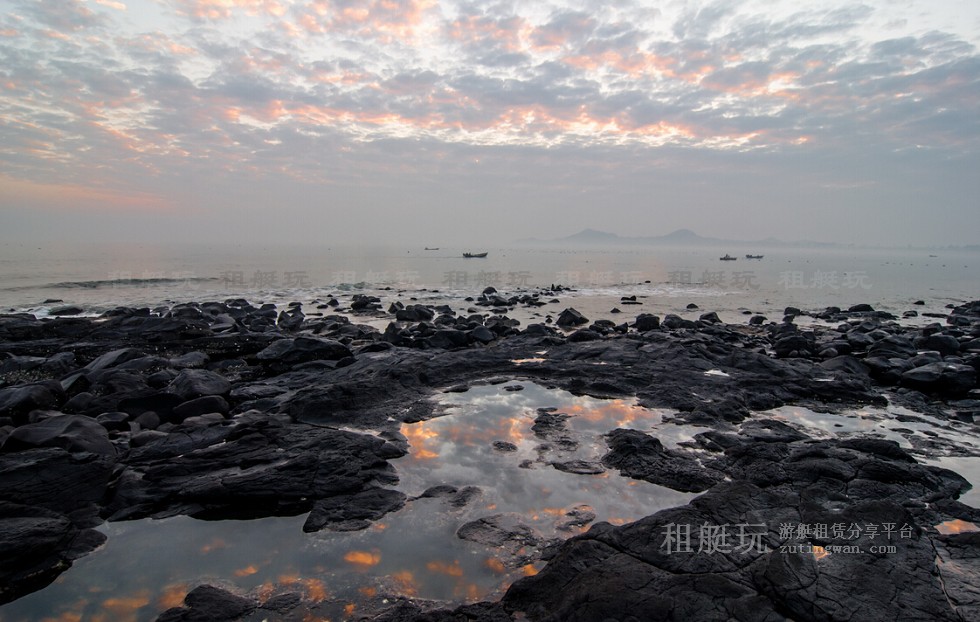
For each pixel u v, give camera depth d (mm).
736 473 8367
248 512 7297
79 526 6816
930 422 11203
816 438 10062
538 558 6188
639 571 5418
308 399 11047
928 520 6914
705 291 46750
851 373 14609
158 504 7379
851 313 32000
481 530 6754
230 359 16969
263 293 40062
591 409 11539
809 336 21594
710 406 11398
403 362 14398
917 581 5273
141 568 6039
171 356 17312
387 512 7215
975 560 5691
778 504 6730
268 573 5953
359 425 10430
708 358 15562
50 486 7219
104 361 14594
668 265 93000
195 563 6141
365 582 5773
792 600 4988
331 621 5168
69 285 40438
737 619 4809
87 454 7922
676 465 8539
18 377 14336
